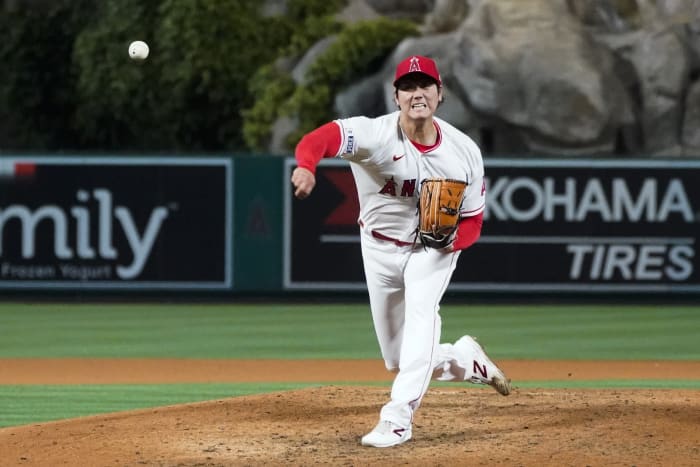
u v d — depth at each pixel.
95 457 15.66
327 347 34.06
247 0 62.12
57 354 32.47
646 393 20.44
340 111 54.00
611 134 51.69
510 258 43.91
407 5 60.47
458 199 15.66
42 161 43.94
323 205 44.19
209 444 16.25
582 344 34.62
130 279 44.28
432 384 27.42
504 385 18.28
